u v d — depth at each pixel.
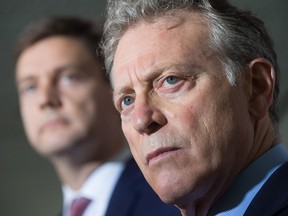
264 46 1.57
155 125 1.45
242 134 1.47
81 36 2.62
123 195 2.42
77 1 4.26
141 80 1.48
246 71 1.51
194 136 1.43
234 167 1.47
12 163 6.12
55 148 2.51
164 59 1.46
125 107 1.54
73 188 2.55
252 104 1.51
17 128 5.80
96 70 2.57
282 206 1.38
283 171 1.45
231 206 1.47
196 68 1.46
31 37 2.64
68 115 2.52
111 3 1.60
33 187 6.18
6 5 4.40
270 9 3.83
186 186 1.44
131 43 1.52
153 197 2.36
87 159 2.52
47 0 4.36
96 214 2.45
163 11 1.52
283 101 4.10
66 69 2.56
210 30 1.50
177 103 1.45
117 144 2.56
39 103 2.54
